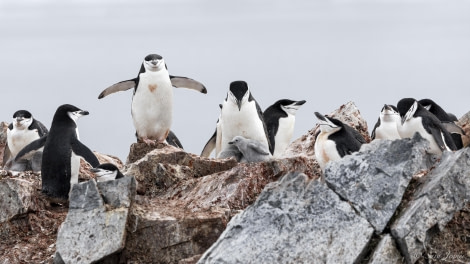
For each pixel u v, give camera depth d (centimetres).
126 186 1329
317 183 1208
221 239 1201
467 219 1181
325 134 1619
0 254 1462
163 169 1628
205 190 1519
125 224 1304
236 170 1533
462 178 1184
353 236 1157
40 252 1445
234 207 1462
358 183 1197
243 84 1994
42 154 1784
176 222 1323
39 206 1606
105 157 2041
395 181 1188
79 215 1323
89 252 1298
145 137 2059
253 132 1986
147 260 1318
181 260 1285
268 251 1167
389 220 1166
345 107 2117
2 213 1526
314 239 1167
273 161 1552
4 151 2397
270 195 1214
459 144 2016
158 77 2008
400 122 1853
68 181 1669
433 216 1159
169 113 2047
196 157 1691
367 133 2073
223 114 2000
